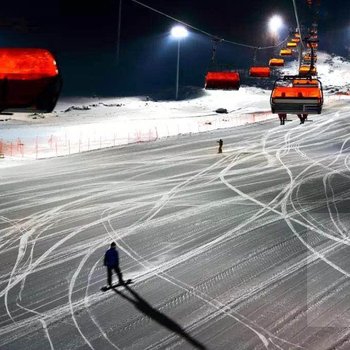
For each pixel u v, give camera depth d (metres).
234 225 17.84
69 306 11.52
